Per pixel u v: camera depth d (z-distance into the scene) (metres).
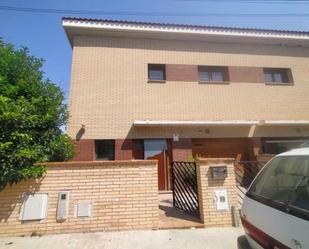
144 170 4.96
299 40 11.29
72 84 9.23
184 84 10.08
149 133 9.29
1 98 4.36
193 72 10.30
